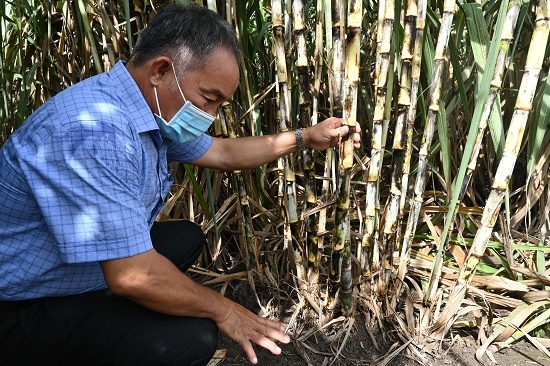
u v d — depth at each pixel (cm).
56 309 130
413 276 195
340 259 167
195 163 164
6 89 198
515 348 173
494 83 149
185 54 120
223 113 168
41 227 122
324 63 182
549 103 165
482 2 167
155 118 128
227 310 135
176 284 125
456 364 166
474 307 173
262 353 171
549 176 200
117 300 133
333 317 179
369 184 162
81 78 183
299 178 216
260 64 188
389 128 214
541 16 138
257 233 197
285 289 192
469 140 146
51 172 113
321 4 156
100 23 181
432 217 206
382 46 145
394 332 176
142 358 132
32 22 197
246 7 184
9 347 132
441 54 150
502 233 200
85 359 135
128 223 117
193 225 169
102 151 114
